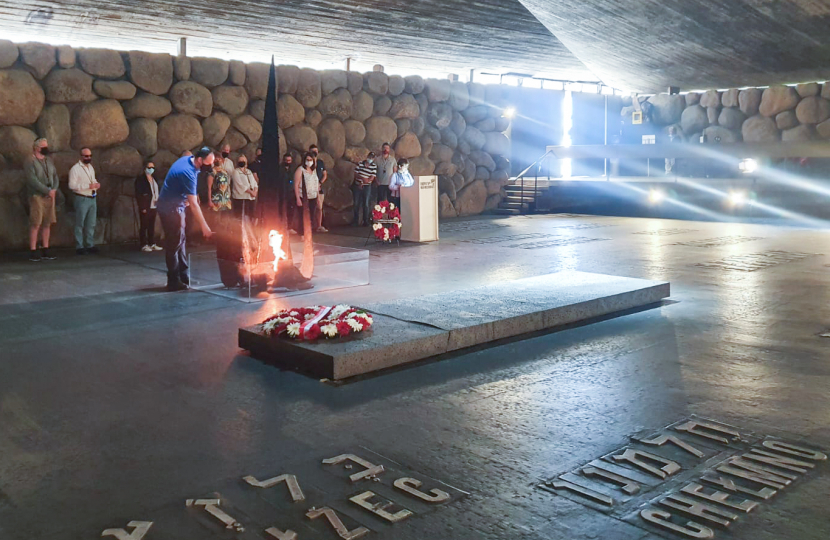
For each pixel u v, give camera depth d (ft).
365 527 11.24
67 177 46.39
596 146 74.28
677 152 72.08
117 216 48.67
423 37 62.85
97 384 18.45
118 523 11.46
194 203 30.76
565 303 24.03
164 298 29.55
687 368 19.22
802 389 17.46
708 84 78.13
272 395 17.47
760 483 12.55
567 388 17.76
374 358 19.08
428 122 67.05
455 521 11.41
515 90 79.71
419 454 13.97
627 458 13.58
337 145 59.47
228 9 50.85
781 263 36.99
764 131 76.02
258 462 13.70
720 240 47.19
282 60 63.26
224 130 52.85
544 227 56.95
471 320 21.84
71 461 13.82
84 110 46.91
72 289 31.60
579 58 75.36
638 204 71.41
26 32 49.21
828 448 14.02
